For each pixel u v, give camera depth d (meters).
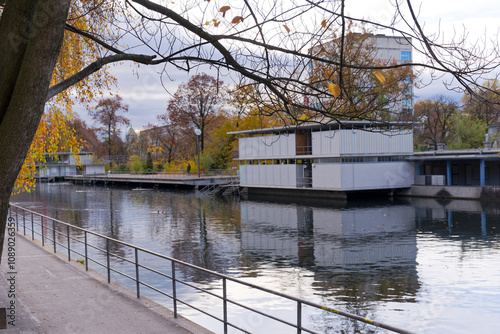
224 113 56.72
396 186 42.91
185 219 32.72
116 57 3.36
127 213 37.06
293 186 45.31
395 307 12.67
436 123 49.53
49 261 10.46
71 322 6.12
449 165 42.81
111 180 76.19
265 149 47.69
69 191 66.25
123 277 15.91
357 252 20.06
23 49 2.47
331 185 40.72
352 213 33.06
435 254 19.27
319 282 15.33
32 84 2.46
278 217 32.38
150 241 23.83
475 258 18.31
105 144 71.12
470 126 50.16
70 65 8.27
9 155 2.49
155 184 69.75
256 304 13.10
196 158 64.81
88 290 7.88
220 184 58.19
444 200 40.16
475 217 29.41
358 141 40.00
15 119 2.47
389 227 26.61
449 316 11.83
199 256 19.88
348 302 13.17
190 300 13.39
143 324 6.04
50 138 9.84
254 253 20.34
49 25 2.45
